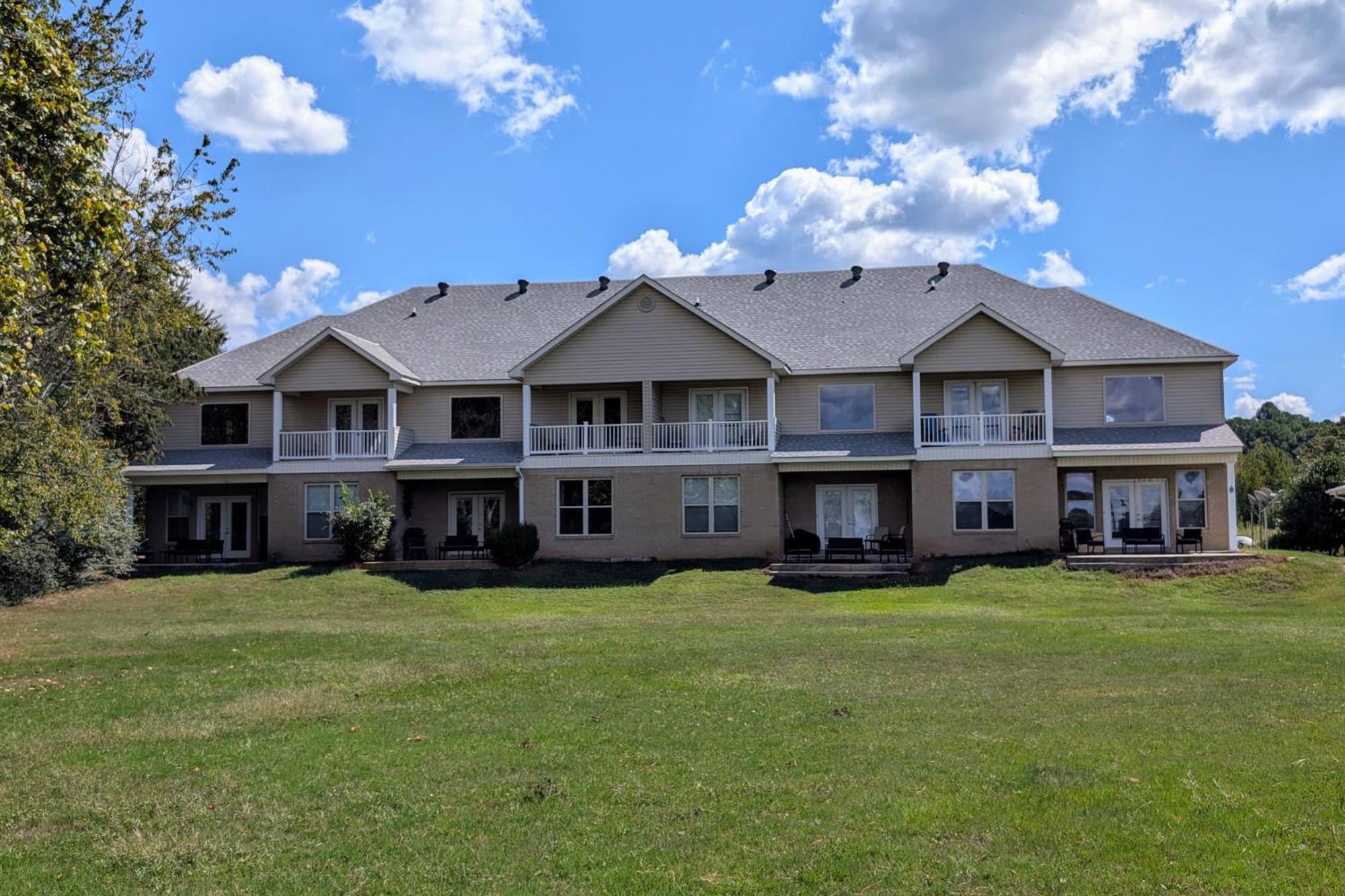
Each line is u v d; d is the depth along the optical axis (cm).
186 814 853
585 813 829
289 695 1334
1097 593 2605
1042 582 2716
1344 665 1363
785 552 3316
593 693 1309
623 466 3262
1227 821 750
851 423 3375
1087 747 959
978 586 2684
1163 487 3206
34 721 1216
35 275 1327
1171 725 1038
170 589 2847
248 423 3616
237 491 3625
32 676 1550
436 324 3859
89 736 1129
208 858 755
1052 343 3331
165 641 1880
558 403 3472
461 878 707
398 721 1176
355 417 3562
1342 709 1083
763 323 3650
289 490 3409
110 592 2827
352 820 830
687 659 1546
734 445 3297
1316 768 865
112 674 1539
